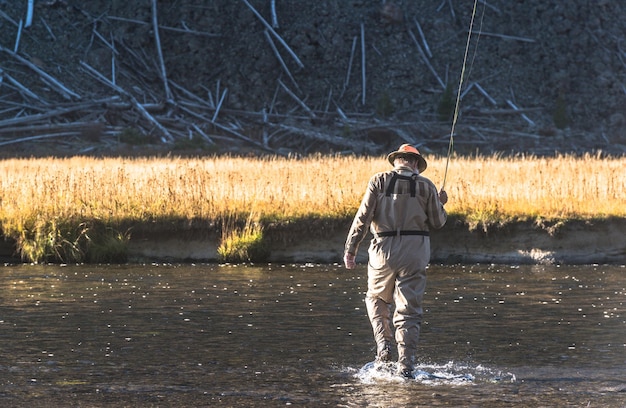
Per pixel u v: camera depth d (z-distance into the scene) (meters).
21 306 37.69
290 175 75.56
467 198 62.16
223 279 47.09
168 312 36.25
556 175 73.81
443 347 29.56
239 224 58.78
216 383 24.39
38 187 64.44
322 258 57.25
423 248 26.95
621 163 90.19
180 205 60.56
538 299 39.94
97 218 58.25
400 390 23.66
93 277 47.88
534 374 25.58
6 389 23.59
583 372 25.70
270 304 38.41
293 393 23.27
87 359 27.39
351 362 27.23
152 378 24.95
